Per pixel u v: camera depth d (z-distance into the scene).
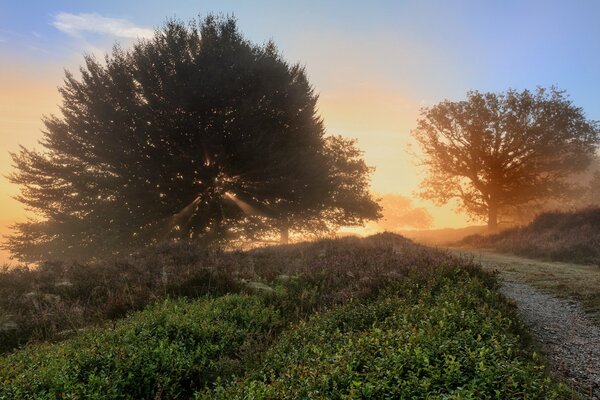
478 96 43.84
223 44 28.00
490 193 46.03
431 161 49.03
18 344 8.19
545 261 19.30
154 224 25.98
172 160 25.12
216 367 6.54
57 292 11.03
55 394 5.42
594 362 6.67
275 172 26.55
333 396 4.62
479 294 8.93
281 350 6.64
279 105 28.23
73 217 25.22
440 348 5.30
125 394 5.75
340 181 32.34
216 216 27.95
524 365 5.38
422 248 16.61
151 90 25.98
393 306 8.10
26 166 26.64
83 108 26.50
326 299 9.85
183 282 11.26
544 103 42.19
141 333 7.39
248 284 11.45
